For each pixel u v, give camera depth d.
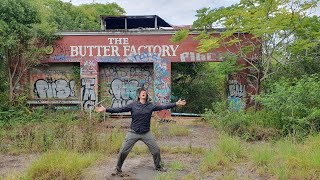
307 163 8.52
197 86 25.03
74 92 22.03
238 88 21.33
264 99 15.02
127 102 22.16
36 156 11.11
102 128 14.67
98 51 21.64
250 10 17.42
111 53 21.64
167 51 21.59
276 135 13.47
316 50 20.25
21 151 11.62
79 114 19.16
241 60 21.17
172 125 16.67
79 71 21.88
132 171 9.23
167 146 12.19
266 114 15.17
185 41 21.53
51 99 21.95
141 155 11.16
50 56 21.47
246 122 14.55
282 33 18.59
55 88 21.98
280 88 14.93
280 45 18.83
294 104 13.88
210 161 9.48
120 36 21.64
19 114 18.41
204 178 8.43
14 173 8.93
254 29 17.72
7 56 20.31
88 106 21.62
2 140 13.16
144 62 21.78
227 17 18.27
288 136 12.85
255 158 9.44
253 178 8.23
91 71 21.61
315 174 7.93
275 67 20.64
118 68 22.27
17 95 20.44
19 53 20.30
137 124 8.98
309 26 18.00
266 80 20.00
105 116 19.19
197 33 21.36
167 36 21.64
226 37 19.30
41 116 18.61
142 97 9.16
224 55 20.41
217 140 13.34
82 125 14.06
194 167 9.55
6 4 19.11
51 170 8.30
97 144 11.71
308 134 12.54
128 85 22.20
